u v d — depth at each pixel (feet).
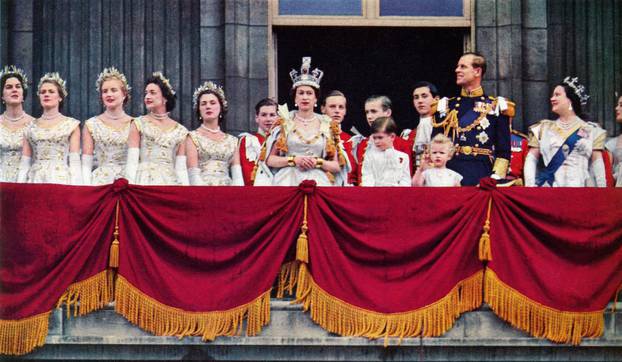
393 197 91.56
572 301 91.04
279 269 91.91
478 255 91.25
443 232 91.20
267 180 95.25
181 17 116.98
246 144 101.50
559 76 117.39
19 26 115.55
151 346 91.35
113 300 91.66
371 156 96.22
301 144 94.94
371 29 119.85
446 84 124.77
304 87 95.55
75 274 91.25
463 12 118.52
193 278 91.40
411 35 122.11
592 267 92.02
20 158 98.48
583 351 91.81
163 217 91.66
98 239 91.56
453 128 96.17
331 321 90.74
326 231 91.25
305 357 91.20
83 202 91.76
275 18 118.01
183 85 116.57
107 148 97.81
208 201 91.71
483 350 91.35
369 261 91.25
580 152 97.35
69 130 97.04
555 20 117.70
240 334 90.84
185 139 98.63
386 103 102.22
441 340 90.43
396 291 90.79
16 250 91.50
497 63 117.19
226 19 116.57
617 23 117.39
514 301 90.84
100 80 99.60
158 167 96.84
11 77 99.71
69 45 115.96
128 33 116.57
